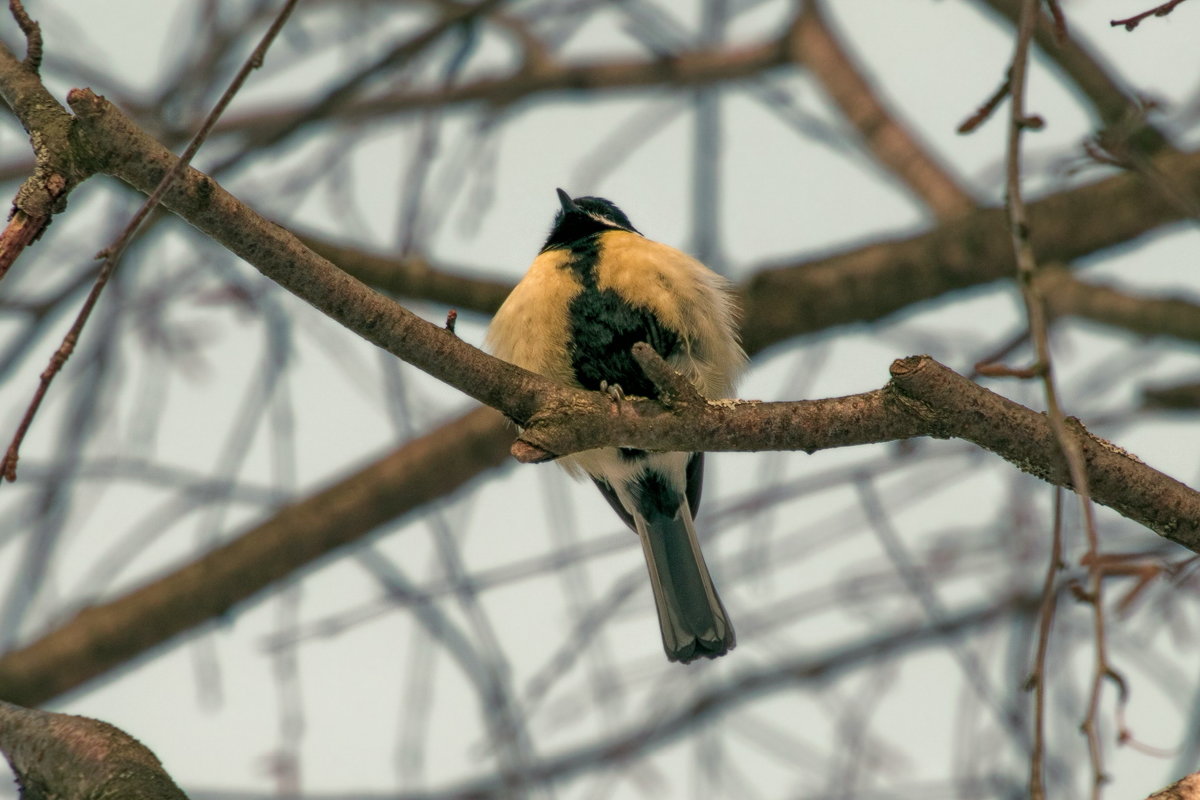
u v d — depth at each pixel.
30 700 10.16
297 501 10.39
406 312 6.18
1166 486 5.95
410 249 10.84
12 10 5.81
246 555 10.20
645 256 9.11
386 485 10.34
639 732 10.41
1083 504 4.75
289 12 5.11
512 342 9.16
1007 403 6.01
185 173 5.66
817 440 6.23
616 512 10.30
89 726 5.62
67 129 5.55
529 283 9.17
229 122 11.85
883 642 10.45
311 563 10.37
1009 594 9.95
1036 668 4.70
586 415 6.33
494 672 9.91
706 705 10.47
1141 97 7.40
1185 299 10.52
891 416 6.14
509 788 9.80
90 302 4.77
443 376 6.33
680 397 6.25
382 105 11.90
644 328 8.98
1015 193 5.11
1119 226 10.41
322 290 5.98
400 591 10.14
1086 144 6.95
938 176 12.27
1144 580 6.19
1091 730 4.48
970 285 10.89
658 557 9.73
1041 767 4.53
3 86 5.75
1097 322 10.70
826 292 10.78
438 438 10.43
